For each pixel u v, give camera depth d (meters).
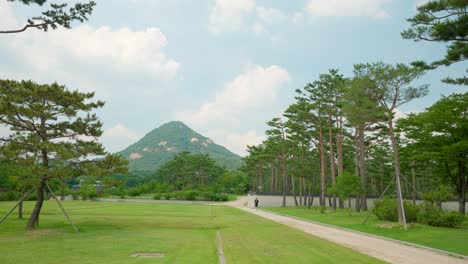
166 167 107.81
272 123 58.56
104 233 19.25
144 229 21.66
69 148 20.39
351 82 27.56
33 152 20.03
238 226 23.91
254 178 95.25
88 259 11.39
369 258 12.02
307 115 44.38
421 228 20.69
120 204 54.34
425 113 30.38
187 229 22.25
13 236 17.34
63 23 13.34
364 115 27.75
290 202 57.88
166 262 11.01
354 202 52.19
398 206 22.83
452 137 28.58
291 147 58.19
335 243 15.83
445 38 17.50
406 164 36.94
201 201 71.81
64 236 17.67
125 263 10.77
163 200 71.50
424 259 12.07
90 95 21.80
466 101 27.53
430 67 19.00
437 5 17.77
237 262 11.10
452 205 51.75
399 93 23.89
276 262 11.12
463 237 17.08
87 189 67.25
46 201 59.59
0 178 58.69
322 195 44.66
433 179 53.22
